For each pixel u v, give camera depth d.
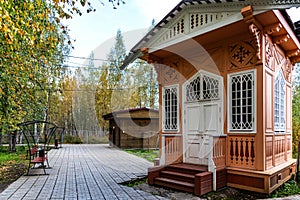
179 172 5.46
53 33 5.00
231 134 5.26
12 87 5.43
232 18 4.76
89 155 10.82
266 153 4.89
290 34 5.50
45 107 10.96
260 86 4.86
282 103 6.16
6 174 6.66
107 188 4.92
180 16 5.77
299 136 9.35
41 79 7.14
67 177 5.97
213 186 4.82
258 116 4.85
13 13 3.35
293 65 7.30
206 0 4.99
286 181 5.59
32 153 7.50
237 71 5.27
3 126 7.67
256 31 4.71
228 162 5.24
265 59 5.02
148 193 4.64
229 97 5.37
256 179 4.69
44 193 4.49
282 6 4.21
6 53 4.57
